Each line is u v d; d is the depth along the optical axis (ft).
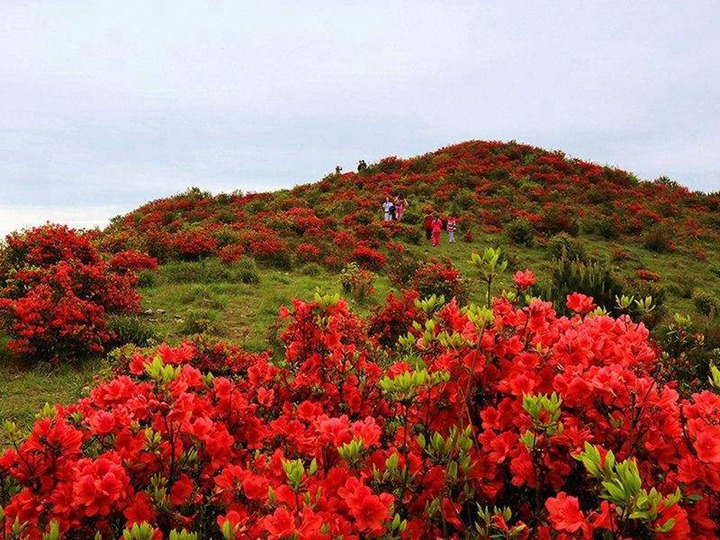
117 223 76.07
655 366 8.97
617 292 34.73
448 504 5.96
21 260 32.83
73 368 22.07
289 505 5.32
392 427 7.74
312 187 98.48
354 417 8.71
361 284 38.34
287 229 60.75
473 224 72.95
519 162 103.35
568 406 6.39
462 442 5.96
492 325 7.39
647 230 75.36
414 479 5.97
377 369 9.06
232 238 50.83
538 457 5.79
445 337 7.42
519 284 9.18
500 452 6.06
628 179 99.76
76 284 27.68
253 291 37.09
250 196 88.33
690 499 4.89
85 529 6.28
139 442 6.69
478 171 96.12
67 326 22.39
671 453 5.69
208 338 20.56
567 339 7.22
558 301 30.42
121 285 30.45
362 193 89.30
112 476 5.82
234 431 7.78
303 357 9.52
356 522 4.98
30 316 22.13
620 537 4.38
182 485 6.36
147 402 6.98
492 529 5.86
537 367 7.10
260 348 24.85
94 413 7.14
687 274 59.26
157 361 7.02
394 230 64.13
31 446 6.39
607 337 7.67
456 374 7.25
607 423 5.86
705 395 5.82
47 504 6.18
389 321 25.46
